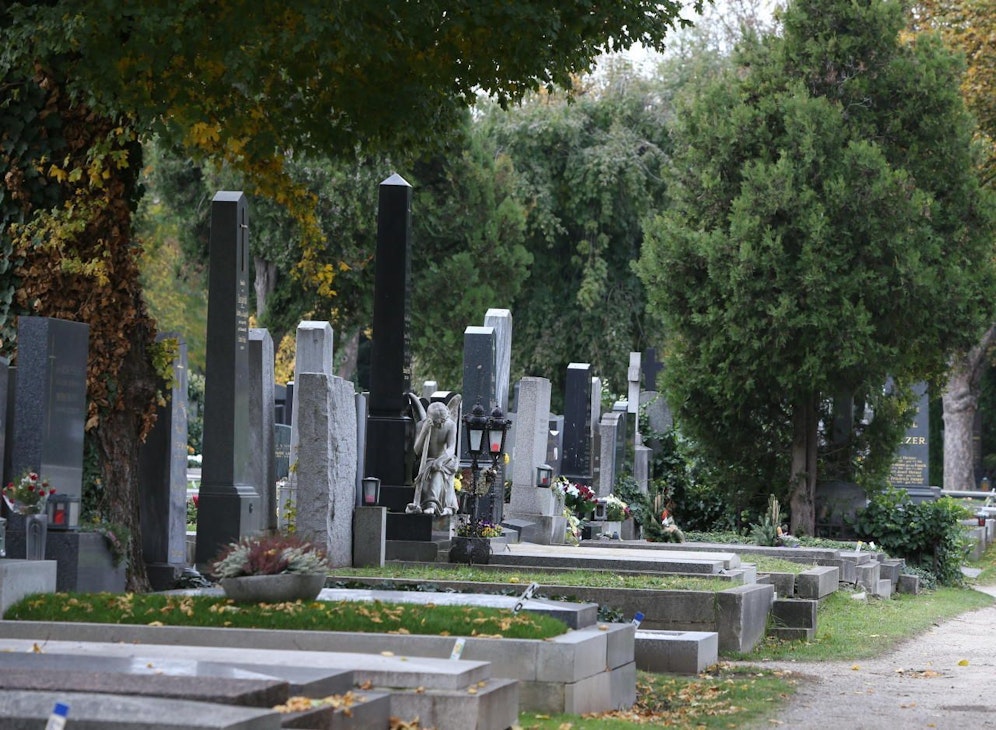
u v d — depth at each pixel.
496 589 18.06
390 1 16.09
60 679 8.66
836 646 21.89
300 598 13.38
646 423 47.12
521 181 63.53
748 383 38.72
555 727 11.80
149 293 67.56
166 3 15.36
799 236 38.59
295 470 27.30
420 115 18.95
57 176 17.59
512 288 61.00
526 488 32.00
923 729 13.62
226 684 8.64
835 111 39.09
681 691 15.89
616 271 66.56
